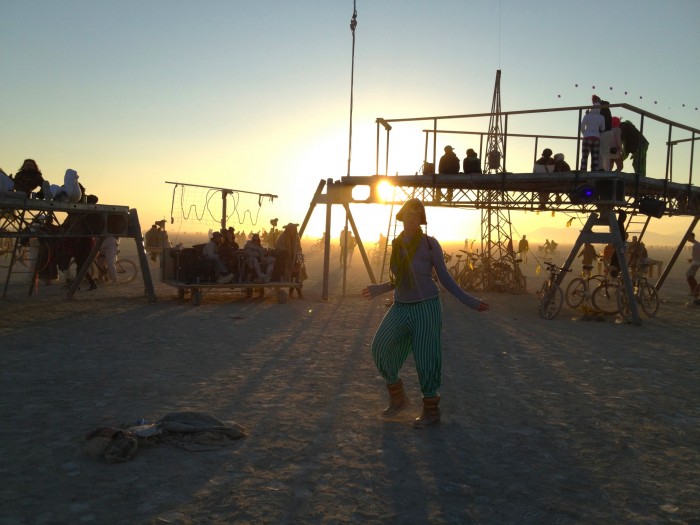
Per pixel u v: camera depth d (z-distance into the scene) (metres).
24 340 8.72
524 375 7.16
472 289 19.38
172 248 14.62
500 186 14.45
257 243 14.91
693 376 7.30
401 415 5.37
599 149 12.76
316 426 4.98
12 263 14.22
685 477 4.06
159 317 11.45
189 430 4.57
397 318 5.05
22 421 4.93
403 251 4.95
